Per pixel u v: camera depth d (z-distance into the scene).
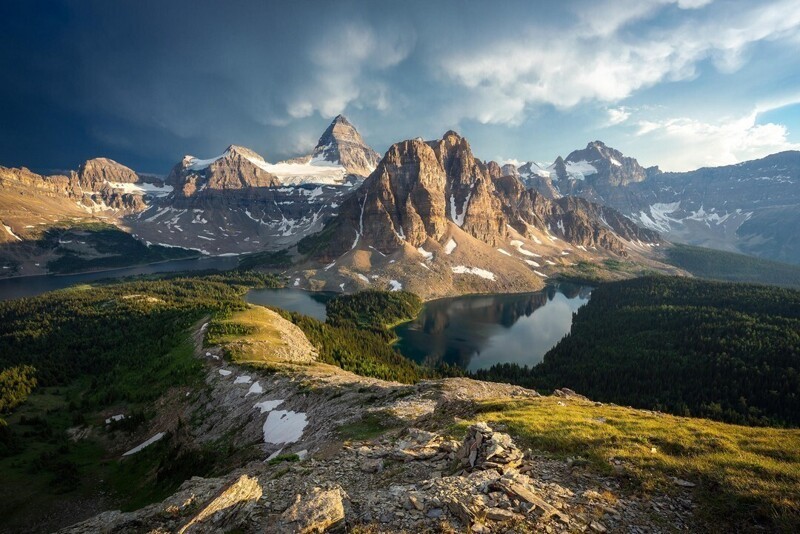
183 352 102.19
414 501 15.25
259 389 69.00
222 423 63.53
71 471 60.34
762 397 103.88
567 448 21.98
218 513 16.30
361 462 23.97
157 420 74.75
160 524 18.33
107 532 18.19
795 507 13.70
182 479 51.97
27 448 69.25
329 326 169.00
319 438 41.38
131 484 57.16
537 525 13.68
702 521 14.31
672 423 25.91
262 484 20.70
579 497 16.02
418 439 27.50
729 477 16.30
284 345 103.12
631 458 19.42
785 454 18.70
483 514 14.13
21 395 92.81
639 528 13.98
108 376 102.88
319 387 61.66
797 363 116.44
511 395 46.75
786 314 177.12
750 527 13.59
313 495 15.26
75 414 83.75
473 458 20.16
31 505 53.31
